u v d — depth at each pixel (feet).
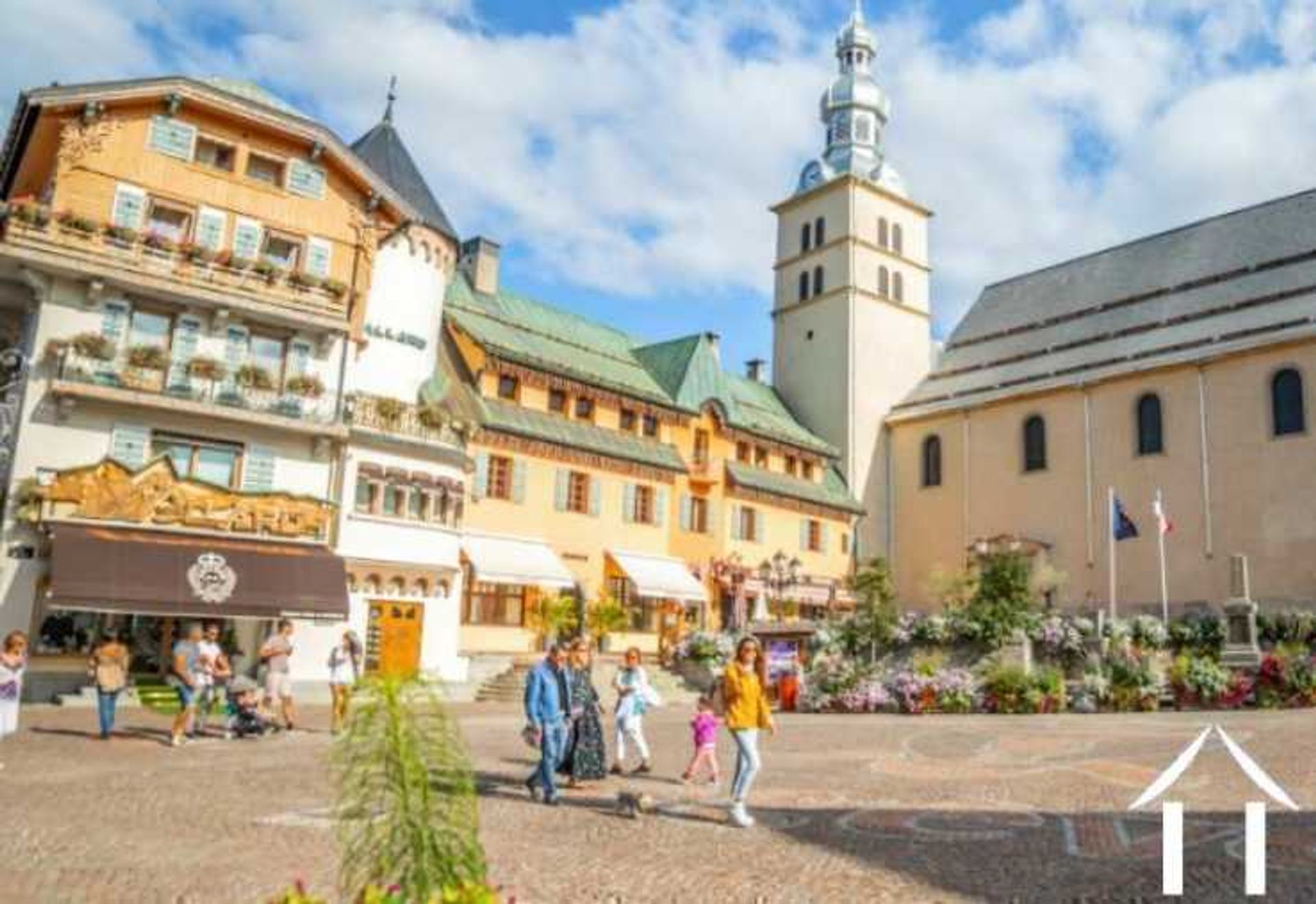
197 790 45.50
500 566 120.16
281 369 101.55
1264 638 123.44
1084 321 180.34
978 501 177.58
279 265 104.01
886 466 194.18
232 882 29.55
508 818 40.63
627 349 166.61
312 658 96.63
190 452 94.58
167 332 95.66
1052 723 80.07
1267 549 139.33
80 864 31.53
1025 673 95.20
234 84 109.81
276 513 94.27
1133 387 158.71
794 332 207.82
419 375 117.29
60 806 40.96
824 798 45.75
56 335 88.89
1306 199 160.86
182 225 98.84
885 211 207.72
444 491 108.78
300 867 31.35
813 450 178.50
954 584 145.59
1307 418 138.00
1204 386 150.10
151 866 31.45
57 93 91.25
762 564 155.84
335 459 101.35
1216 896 28.32
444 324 136.26
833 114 221.66
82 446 88.43
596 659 121.60
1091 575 158.51
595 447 137.59
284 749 60.64
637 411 147.54
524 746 64.69
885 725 82.33
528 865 32.50
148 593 83.66
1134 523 154.40
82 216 90.07
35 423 86.48
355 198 109.60
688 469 151.23
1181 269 171.83
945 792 47.47
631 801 41.39
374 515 102.58
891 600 154.20
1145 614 148.25
